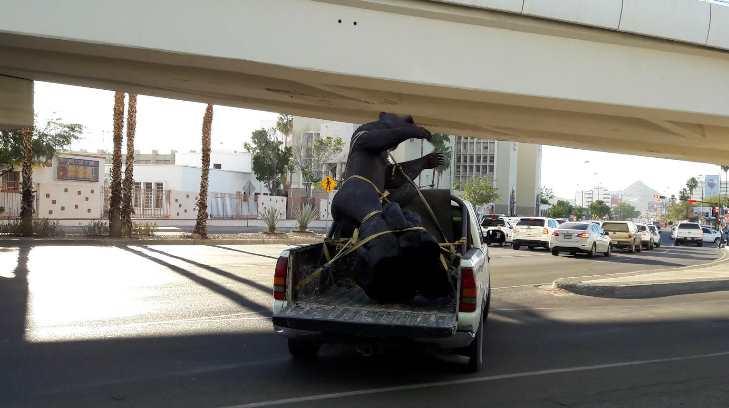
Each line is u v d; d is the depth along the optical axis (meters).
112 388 6.60
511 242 40.78
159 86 18.11
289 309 7.14
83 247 24.52
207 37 12.45
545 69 14.16
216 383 6.92
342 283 8.18
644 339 10.41
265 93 17.97
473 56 13.75
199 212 31.70
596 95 14.48
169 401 6.24
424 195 9.07
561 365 8.38
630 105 14.67
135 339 8.91
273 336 9.41
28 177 27.25
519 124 19.83
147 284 14.61
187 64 13.30
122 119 29.08
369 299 7.71
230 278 16.27
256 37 12.66
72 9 11.88
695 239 55.91
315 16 12.92
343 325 6.71
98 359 7.75
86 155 47.72
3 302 11.48
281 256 7.28
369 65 13.22
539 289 16.78
